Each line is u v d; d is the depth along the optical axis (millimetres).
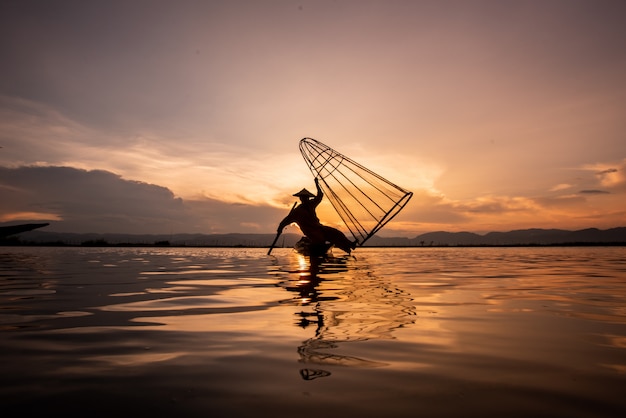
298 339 3275
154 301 5191
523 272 10125
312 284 7078
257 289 6379
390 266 12008
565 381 2367
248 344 3133
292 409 1980
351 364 2650
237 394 2162
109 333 3492
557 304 5039
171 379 2383
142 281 7566
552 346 3109
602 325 3838
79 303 5043
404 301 5176
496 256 22219
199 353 2900
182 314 4320
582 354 2908
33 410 1969
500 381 2365
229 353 2898
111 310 4574
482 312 4453
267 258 16781
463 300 5297
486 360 2752
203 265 12156
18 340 3266
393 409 1985
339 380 2365
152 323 3881
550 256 22281
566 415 1934
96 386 2271
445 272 9914
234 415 1918
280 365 2627
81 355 2855
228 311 4484
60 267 11180
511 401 2086
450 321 3971
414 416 1909
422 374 2475
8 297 5547
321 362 2691
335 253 19562
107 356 2834
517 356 2855
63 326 3768
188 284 7066
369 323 3867
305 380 2365
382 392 2195
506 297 5625
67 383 2318
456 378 2410
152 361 2721
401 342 3189
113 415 1918
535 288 6707
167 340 3254
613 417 1911
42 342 3205
